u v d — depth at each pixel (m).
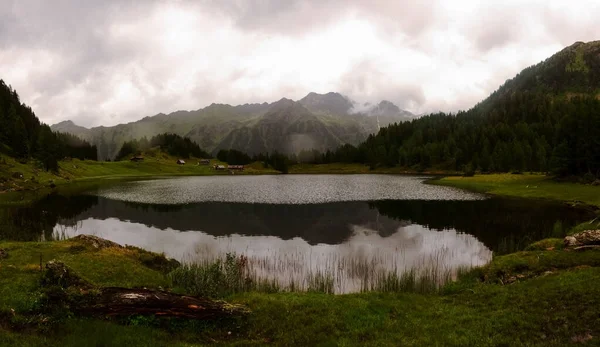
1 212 58.09
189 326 14.97
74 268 22.16
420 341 13.92
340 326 15.59
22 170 114.94
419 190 93.56
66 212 60.28
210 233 44.31
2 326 13.16
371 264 30.47
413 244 37.91
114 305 14.75
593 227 33.84
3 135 146.62
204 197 81.50
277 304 17.59
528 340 13.41
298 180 151.62
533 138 171.88
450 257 32.75
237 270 23.86
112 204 70.06
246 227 47.78
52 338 12.76
